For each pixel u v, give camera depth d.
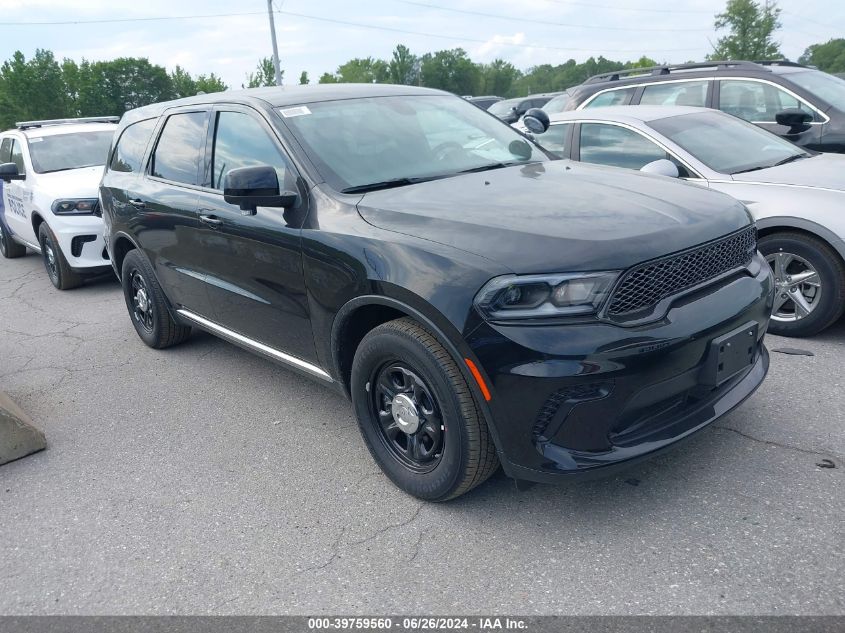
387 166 3.77
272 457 3.82
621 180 3.58
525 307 2.67
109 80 89.06
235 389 4.79
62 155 8.68
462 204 3.19
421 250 2.93
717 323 2.84
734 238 3.11
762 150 5.41
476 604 2.60
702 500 3.07
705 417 2.94
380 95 4.39
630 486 3.22
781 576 2.58
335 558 2.93
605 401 2.65
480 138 4.32
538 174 3.76
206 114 4.53
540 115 5.17
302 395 4.61
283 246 3.60
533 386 2.63
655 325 2.70
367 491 3.41
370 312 3.31
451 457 2.99
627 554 2.78
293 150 3.73
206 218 4.22
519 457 2.77
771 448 3.43
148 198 4.92
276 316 3.89
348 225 3.29
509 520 3.07
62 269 7.84
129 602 2.77
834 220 4.39
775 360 4.45
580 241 2.72
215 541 3.12
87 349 5.88
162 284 5.17
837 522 2.85
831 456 3.33
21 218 8.88
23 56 70.69
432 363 2.90
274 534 3.13
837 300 4.53
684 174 5.19
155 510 3.40
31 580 2.96
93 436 4.26
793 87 6.41
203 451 3.95
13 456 4.02
